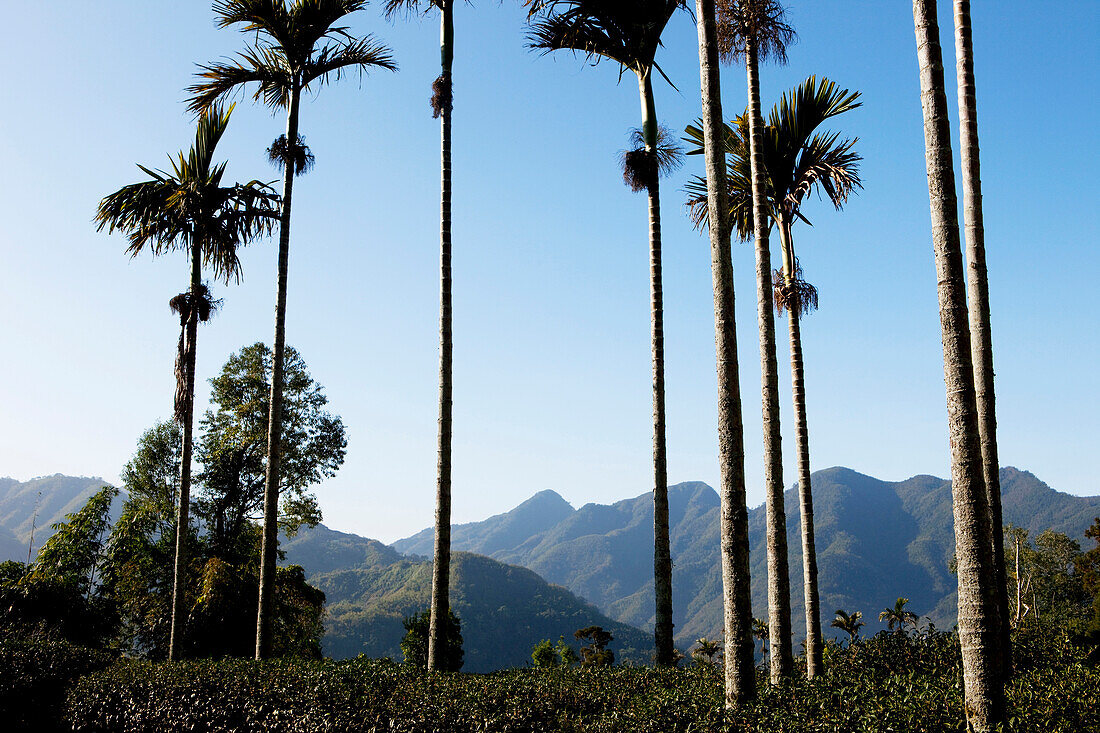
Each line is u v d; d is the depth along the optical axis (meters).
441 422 12.75
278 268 15.92
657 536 12.84
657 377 13.29
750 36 11.51
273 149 16.08
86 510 29.81
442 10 13.99
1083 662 9.87
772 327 11.01
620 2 13.08
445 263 13.27
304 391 31.17
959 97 8.98
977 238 8.70
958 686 7.13
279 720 8.02
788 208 13.32
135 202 17.23
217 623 26.31
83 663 14.23
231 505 29.89
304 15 15.80
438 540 12.31
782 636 9.68
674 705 6.70
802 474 12.62
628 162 13.52
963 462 6.08
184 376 17.44
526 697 7.89
